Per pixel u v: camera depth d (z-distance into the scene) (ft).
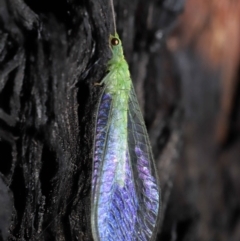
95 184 0.27
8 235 0.26
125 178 0.28
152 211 0.28
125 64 0.28
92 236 0.26
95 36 0.27
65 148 0.26
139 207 0.28
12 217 0.26
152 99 0.32
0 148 0.26
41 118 0.27
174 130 0.33
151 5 0.30
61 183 0.26
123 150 0.28
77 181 0.26
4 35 0.27
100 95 0.28
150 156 0.28
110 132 0.28
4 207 0.26
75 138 0.27
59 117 0.27
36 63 0.27
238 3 0.33
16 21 0.27
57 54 0.27
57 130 0.27
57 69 0.27
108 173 0.27
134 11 0.30
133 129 0.28
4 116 0.27
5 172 0.26
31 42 0.27
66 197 0.26
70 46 0.27
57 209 0.26
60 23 0.27
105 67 0.28
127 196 0.28
